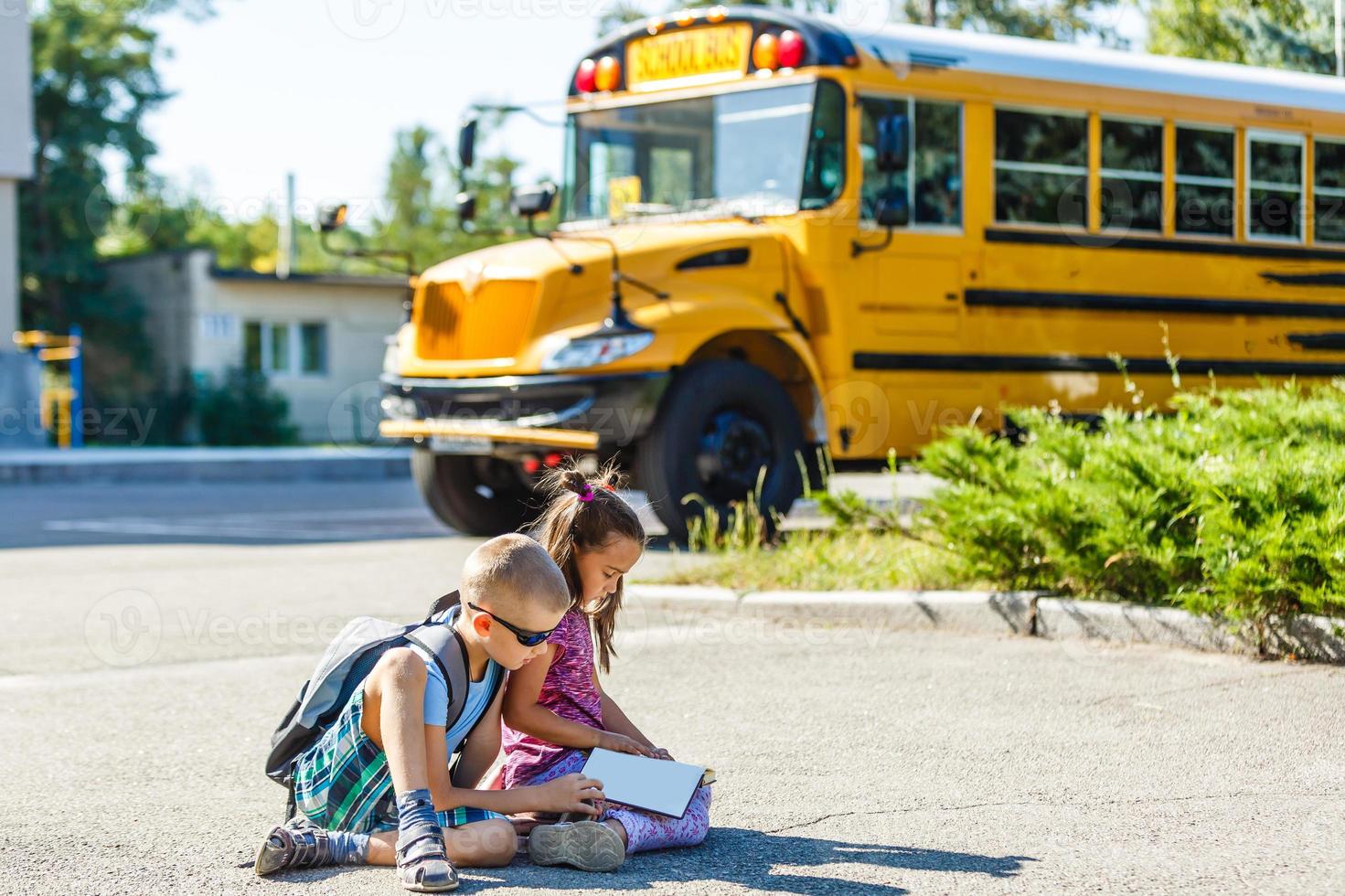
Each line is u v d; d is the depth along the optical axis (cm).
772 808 419
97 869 372
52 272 3152
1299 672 576
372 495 1666
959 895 344
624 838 367
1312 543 587
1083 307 1055
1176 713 522
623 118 1059
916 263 991
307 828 368
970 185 1011
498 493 1126
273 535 1169
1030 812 412
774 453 962
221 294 2961
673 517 930
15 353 2356
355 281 3055
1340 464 619
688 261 952
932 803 422
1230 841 383
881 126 930
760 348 1002
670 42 1041
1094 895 343
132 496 1620
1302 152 1154
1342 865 364
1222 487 631
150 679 612
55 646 687
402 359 1034
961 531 707
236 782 459
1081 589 679
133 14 3316
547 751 393
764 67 991
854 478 1681
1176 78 1105
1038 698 550
